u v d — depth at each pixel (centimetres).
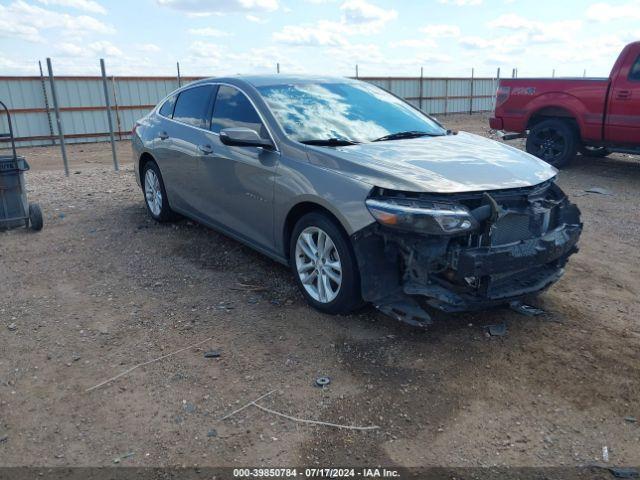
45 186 880
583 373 335
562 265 410
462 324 392
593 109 919
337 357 350
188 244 564
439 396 312
